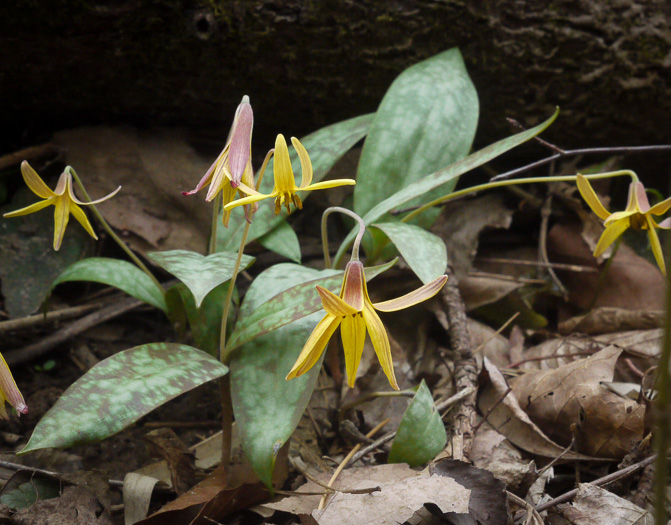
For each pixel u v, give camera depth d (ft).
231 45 2.56
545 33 2.59
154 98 2.68
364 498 1.98
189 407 2.43
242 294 2.64
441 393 2.40
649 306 2.58
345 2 2.52
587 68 2.64
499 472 2.08
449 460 2.04
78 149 2.71
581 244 2.72
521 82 2.67
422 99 2.47
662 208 2.14
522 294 2.68
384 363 1.84
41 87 2.63
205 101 2.69
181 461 2.15
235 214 2.41
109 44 2.53
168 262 2.04
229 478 2.16
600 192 2.81
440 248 2.21
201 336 2.21
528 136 2.19
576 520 2.01
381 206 2.25
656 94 2.66
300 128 2.80
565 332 2.63
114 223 2.62
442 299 2.59
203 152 2.80
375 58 2.61
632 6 2.58
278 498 2.10
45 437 1.87
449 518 1.95
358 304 1.86
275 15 2.52
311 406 2.41
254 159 2.89
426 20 2.57
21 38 2.49
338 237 2.82
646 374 2.24
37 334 2.53
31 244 2.62
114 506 2.08
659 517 1.63
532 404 2.28
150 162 2.71
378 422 2.36
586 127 2.74
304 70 2.62
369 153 2.43
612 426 2.17
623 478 2.09
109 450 2.28
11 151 2.79
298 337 2.10
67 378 2.47
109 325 2.61
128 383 1.96
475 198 2.86
